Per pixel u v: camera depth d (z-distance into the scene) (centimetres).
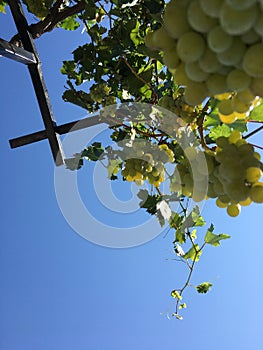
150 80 62
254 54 21
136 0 55
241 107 26
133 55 64
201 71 24
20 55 46
